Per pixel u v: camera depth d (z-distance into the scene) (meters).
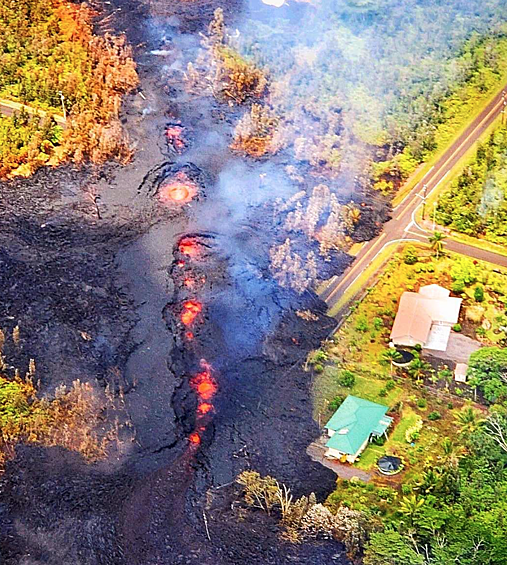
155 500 70.12
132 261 90.38
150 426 75.69
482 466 71.81
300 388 79.94
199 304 86.44
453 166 105.00
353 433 74.31
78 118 106.81
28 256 90.88
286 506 68.88
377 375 80.94
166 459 73.38
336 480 72.38
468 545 65.31
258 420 77.12
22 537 66.94
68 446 73.31
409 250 93.75
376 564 64.38
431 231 96.31
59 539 66.94
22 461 72.00
